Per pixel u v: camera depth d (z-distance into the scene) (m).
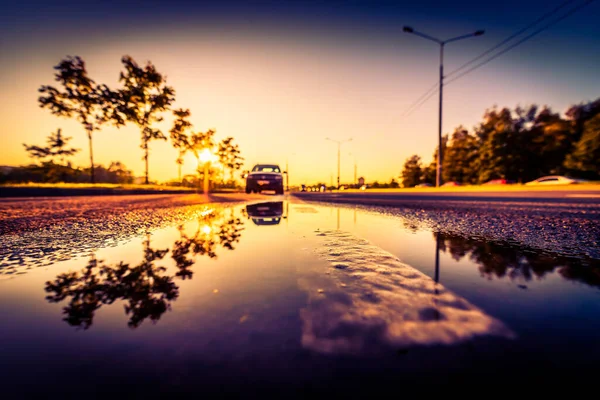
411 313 0.75
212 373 0.51
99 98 16.73
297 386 0.48
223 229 2.29
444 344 0.59
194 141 22.14
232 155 37.44
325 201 6.95
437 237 1.98
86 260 1.34
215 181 30.41
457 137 42.59
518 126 34.00
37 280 1.05
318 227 2.42
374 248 1.59
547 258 1.38
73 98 16.39
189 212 3.85
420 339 0.61
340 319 0.71
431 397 0.45
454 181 43.28
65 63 15.73
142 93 17.66
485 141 36.84
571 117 30.03
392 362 0.54
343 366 0.52
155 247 1.61
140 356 0.56
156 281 1.01
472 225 2.66
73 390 0.47
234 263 1.25
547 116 32.19
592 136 24.00
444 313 0.75
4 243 1.77
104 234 2.09
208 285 0.97
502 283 1.00
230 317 0.72
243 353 0.56
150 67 17.70
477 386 0.47
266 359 0.55
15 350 0.59
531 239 1.91
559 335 0.63
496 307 0.79
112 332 0.66
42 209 4.49
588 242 1.80
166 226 2.50
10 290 0.95
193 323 0.69
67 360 0.56
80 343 0.61
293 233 2.08
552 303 0.83
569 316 0.73
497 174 35.25
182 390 0.47
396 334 0.64
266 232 2.13
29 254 1.48
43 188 11.16
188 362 0.54
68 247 1.64
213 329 0.66
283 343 0.60
